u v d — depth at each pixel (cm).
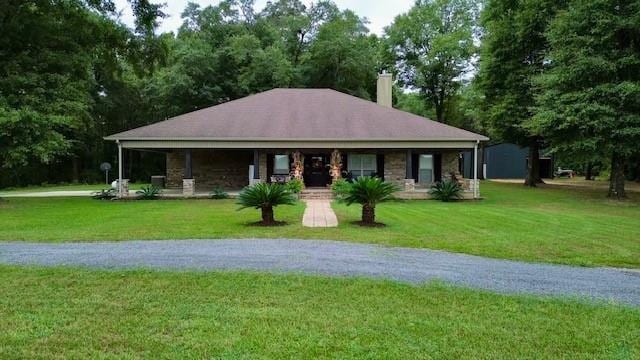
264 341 384
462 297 516
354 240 866
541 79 1852
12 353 358
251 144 1838
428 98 4112
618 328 430
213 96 3231
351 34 3716
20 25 1661
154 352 362
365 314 456
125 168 3847
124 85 3716
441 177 2134
